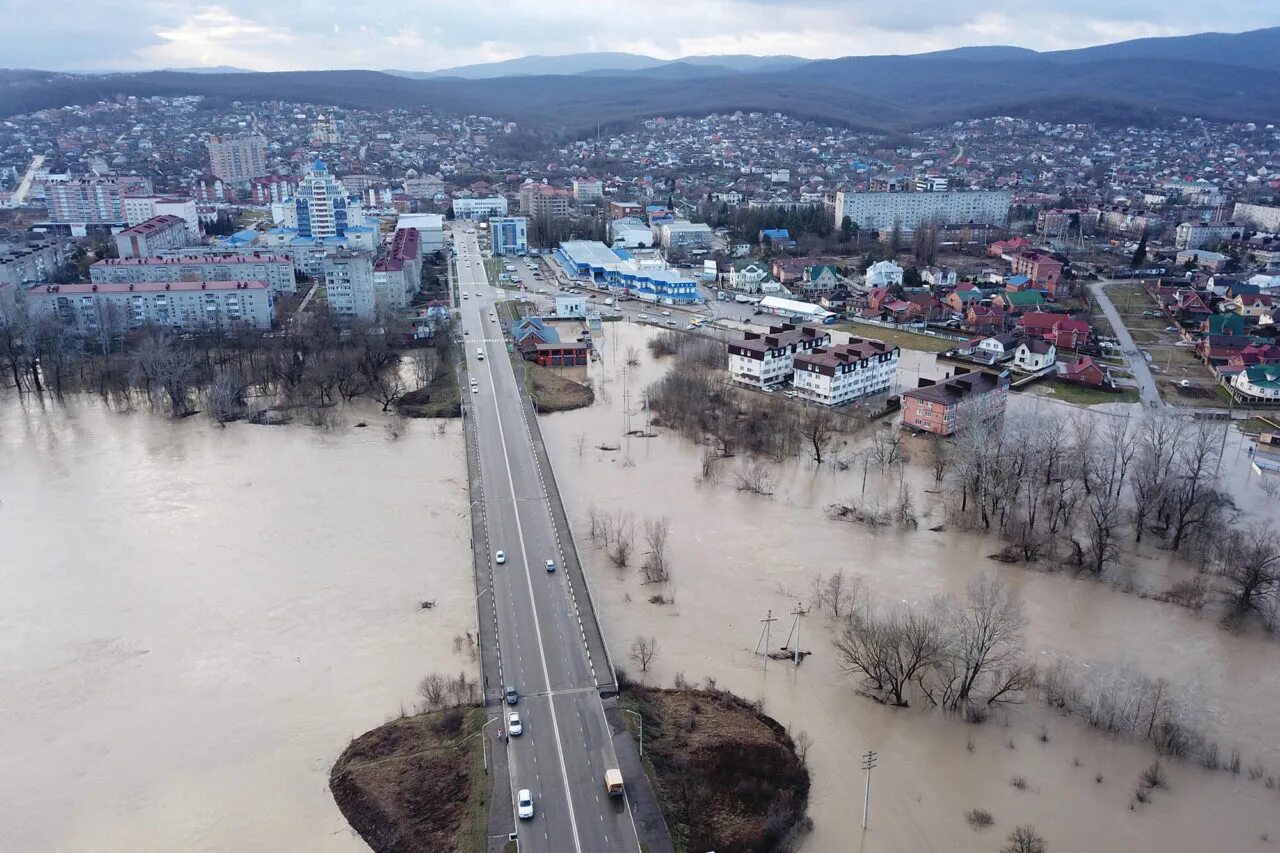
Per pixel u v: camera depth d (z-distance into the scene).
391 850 91.19
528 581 137.50
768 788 98.25
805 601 137.88
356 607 136.00
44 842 94.06
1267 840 93.75
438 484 180.00
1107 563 148.88
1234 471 188.75
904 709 113.62
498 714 107.50
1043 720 111.31
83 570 146.75
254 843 93.25
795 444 199.75
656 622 131.88
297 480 182.25
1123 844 93.12
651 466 190.38
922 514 168.12
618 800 93.44
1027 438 172.88
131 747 107.56
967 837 94.12
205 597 139.00
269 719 112.25
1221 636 129.25
